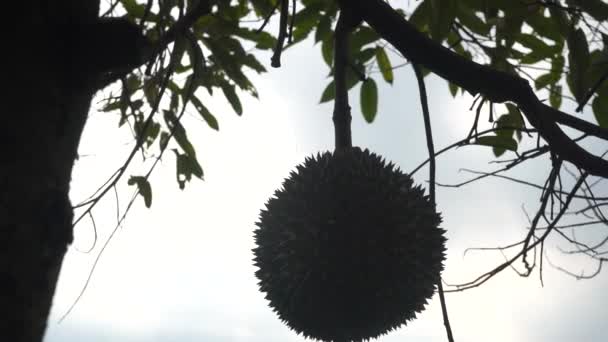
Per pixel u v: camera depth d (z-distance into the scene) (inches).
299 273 41.1
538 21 45.7
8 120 22.0
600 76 44.8
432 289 42.1
